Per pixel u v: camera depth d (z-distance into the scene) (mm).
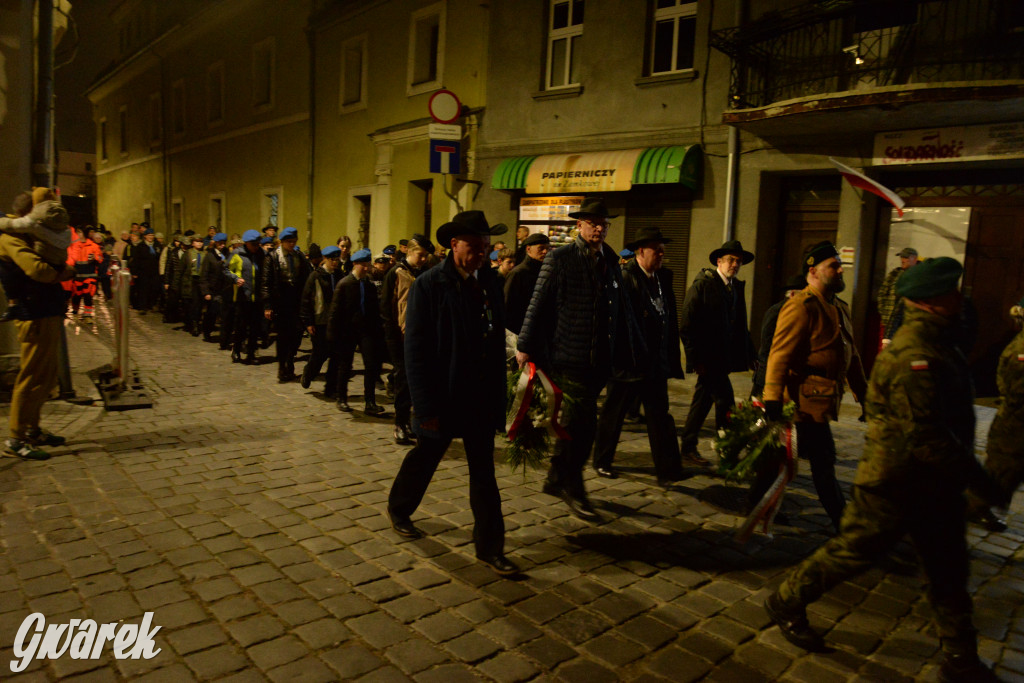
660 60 11289
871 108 8141
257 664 2709
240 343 10562
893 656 2945
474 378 3566
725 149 10398
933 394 2541
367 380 7199
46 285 5281
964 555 2684
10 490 4578
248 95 21766
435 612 3176
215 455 5555
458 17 14398
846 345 3875
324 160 18500
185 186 26375
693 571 3725
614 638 3016
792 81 9680
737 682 2725
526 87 12906
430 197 15547
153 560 3596
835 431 7195
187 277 14023
